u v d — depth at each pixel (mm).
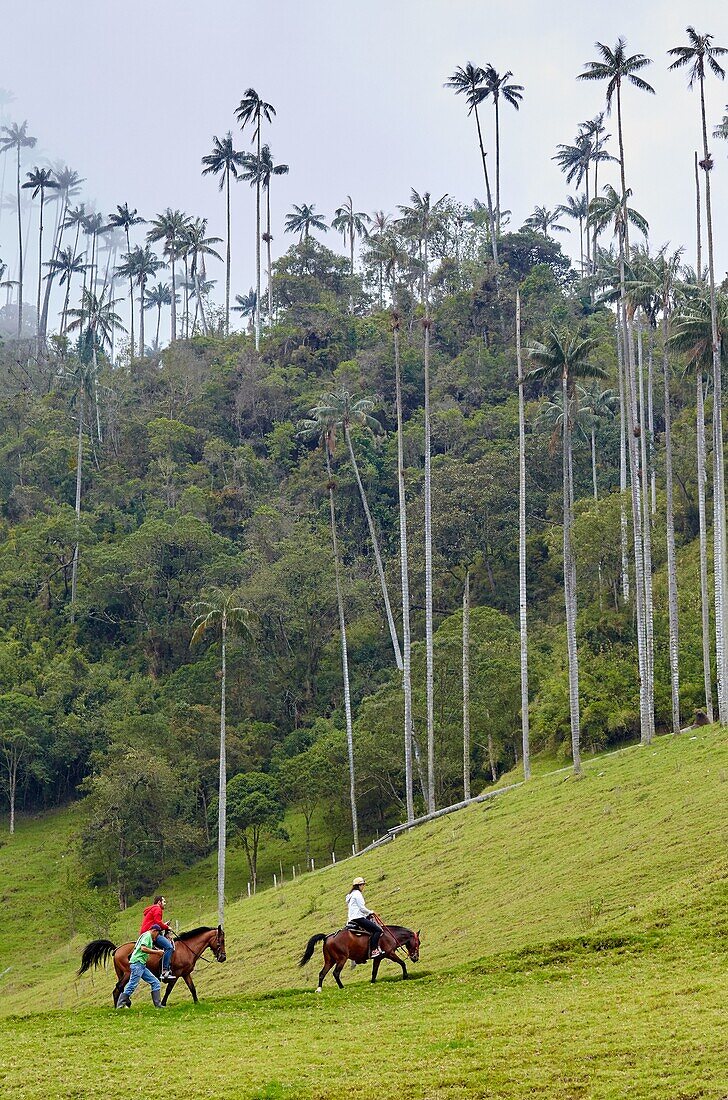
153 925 32156
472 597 121938
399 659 104375
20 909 91562
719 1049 23016
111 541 136125
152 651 124938
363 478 135375
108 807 97375
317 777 92500
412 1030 27109
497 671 91250
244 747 106375
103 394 158000
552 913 39969
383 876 59250
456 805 73250
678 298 88125
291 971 44719
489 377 151375
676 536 107250
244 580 123188
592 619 96188
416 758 90625
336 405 112188
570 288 173875
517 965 33188
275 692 117562
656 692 83625
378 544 132500
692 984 28094
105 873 97438
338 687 117938
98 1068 25203
